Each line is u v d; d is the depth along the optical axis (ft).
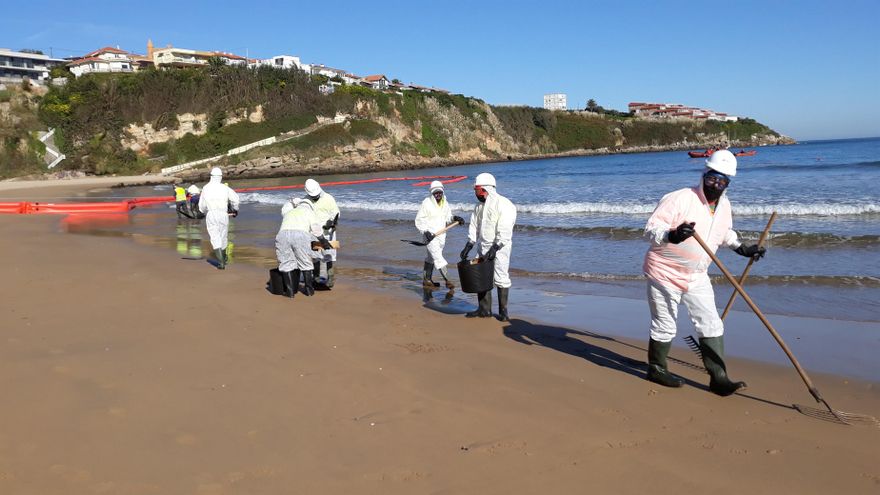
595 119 443.32
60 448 12.72
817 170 116.88
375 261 38.40
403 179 164.04
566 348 19.94
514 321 23.44
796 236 38.50
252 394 15.75
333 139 256.93
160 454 12.48
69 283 29.89
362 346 19.97
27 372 17.28
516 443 12.94
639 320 23.44
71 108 225.35
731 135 463.83
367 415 14.48
